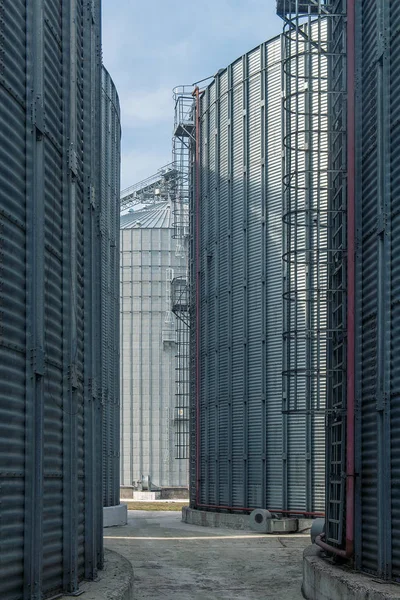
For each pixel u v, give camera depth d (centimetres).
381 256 1500
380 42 1536
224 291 3562
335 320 1895
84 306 1600
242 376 3384
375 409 1505
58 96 1398
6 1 1120
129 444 6431
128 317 6544
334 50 1970
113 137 3903
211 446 3562
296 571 2139
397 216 1455
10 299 1102
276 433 3219
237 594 1806
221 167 3688
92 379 1594
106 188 3688
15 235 1130
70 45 1465
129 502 5675
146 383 6475
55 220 1350
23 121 1183
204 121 3878
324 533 1920
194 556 2430
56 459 1307
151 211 7025
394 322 1449
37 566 1146
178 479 6388
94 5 1858
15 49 1155
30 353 1159
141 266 6562
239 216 3519
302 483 3116
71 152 1438
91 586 1437
